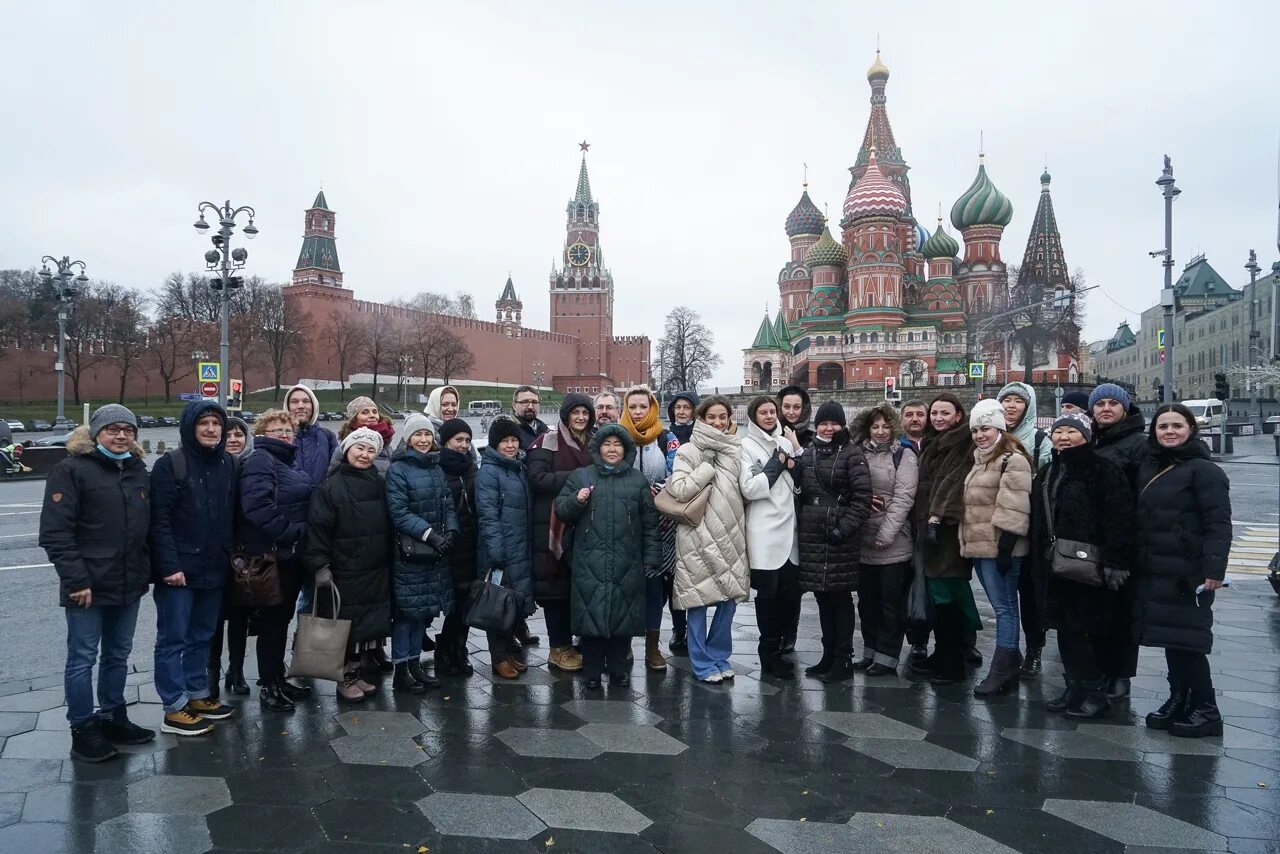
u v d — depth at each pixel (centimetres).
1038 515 630
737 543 681
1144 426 643
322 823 431
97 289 8031
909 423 807
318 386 9150
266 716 599
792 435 741
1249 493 2223
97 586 517
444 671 716
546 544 718
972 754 526
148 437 4772
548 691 662
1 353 7125
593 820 435
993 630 870
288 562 637
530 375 12131
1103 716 593
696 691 659
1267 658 740
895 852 404
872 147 8531
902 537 707
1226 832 423
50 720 582
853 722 584
